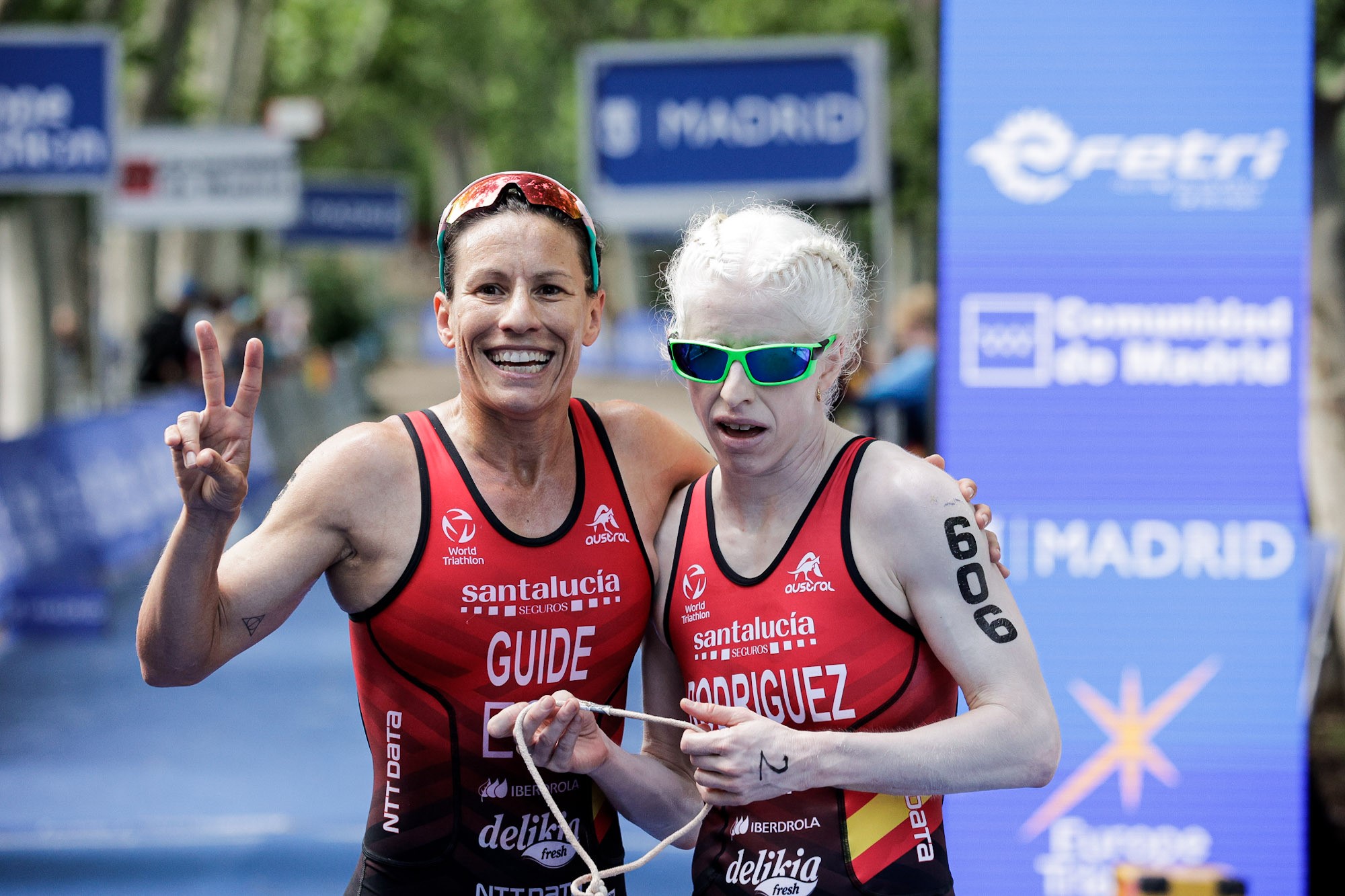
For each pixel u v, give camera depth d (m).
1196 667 6.24
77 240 23.03
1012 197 6.25
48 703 10.34
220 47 32.00
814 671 3.42
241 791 8.20
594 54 12.04
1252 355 6.18
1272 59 6.15
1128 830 6.26
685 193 12.11
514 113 63.72
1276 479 6.19
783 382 3.32
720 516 3.59
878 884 3.43
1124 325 6.23
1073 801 6.27
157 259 28.75
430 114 61.16
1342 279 9.37
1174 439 6.22
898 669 3.42
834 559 3.42
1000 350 6.28
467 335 3.53
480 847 3.71
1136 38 6.20
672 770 3.82
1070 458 6.27
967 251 6.28
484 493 3.61
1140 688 6.26
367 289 56.53
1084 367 6.25
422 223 69.19
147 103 23.61
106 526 15.55
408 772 3.70
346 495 3.55
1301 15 6.13
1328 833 6.93
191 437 3.25
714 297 3.36
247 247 44.31
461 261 3.55
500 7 54.34
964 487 3.61
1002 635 3.33
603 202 12.15
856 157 12.01
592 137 12.09
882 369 12.47
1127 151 6.21
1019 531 6.28
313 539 3.55
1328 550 7.60
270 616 3.55
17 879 6.75
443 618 3.58
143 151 17.08
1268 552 6.21
